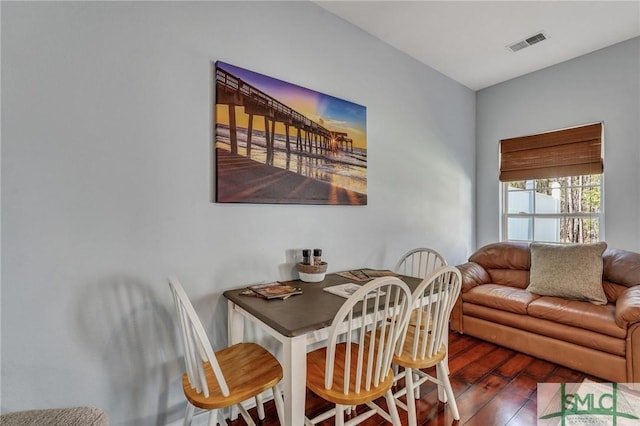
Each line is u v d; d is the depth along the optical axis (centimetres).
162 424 158
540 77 331
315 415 178
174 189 160
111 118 143
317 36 221
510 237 370
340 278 208
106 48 142
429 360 154
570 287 248
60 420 101
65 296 133
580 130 306
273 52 198
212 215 173
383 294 168
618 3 222
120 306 146
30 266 126
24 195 125
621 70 280
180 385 163
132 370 149
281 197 197
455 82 353
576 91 307
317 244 221
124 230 146
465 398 190
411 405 153
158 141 156
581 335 215
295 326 123
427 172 315
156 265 155
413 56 297
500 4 223
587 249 257
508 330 254
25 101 125
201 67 169
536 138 336
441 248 332
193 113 166
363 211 252
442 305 160
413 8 226
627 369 196
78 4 136
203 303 170
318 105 218
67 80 133
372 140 260
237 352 157
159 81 156
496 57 302
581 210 316
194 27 167
